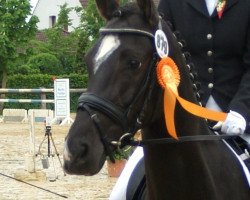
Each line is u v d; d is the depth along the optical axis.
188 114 4.25
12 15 36.62
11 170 14.86
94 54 3.92
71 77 36.50
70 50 46.41
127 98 3.85
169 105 3.98
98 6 4.15
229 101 4.80
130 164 4.89
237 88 4.81
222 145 4.56
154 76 3.96
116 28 3.95
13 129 24.67
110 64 3.85
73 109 33.66
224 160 4.47
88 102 3.79
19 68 40.59
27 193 12.23
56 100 26.11
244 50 4.79
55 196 11.90
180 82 4.25
